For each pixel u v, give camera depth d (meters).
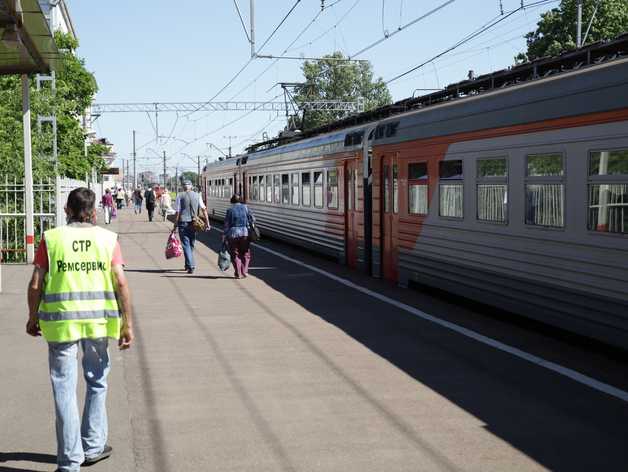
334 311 8.94
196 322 8.23
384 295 10.19
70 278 3.95
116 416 4.97
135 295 10.27
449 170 9.16
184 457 4.23
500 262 7.96
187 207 12.80
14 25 9.44
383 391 5.52
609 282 6.17
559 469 4.02
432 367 6.23
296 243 17.28
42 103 17.55
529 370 6.13
